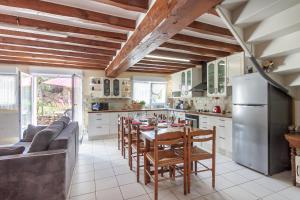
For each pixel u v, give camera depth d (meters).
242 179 2.68
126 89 5.98
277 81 2.69
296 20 1.69
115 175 2.83
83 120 5.75
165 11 1.66
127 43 3.00
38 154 1.87
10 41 3.11
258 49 2.31
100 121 5.29
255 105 2.94
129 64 3.69
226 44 3.45
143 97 6.72
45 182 1.87
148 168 2.58
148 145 2.56
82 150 4.16
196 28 2.46
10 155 1.84
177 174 2.80
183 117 5.23
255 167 2.95
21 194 1.81
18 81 4.42
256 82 2.92
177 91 6.14
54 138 2.24
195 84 5.29
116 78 5.84
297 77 2.61
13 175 1.77
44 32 2.70
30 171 1.82
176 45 3.51
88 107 5.82
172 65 5.38
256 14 1.83
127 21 2.47
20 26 2.40
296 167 2.48
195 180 2.64
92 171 2.97
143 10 2.04
